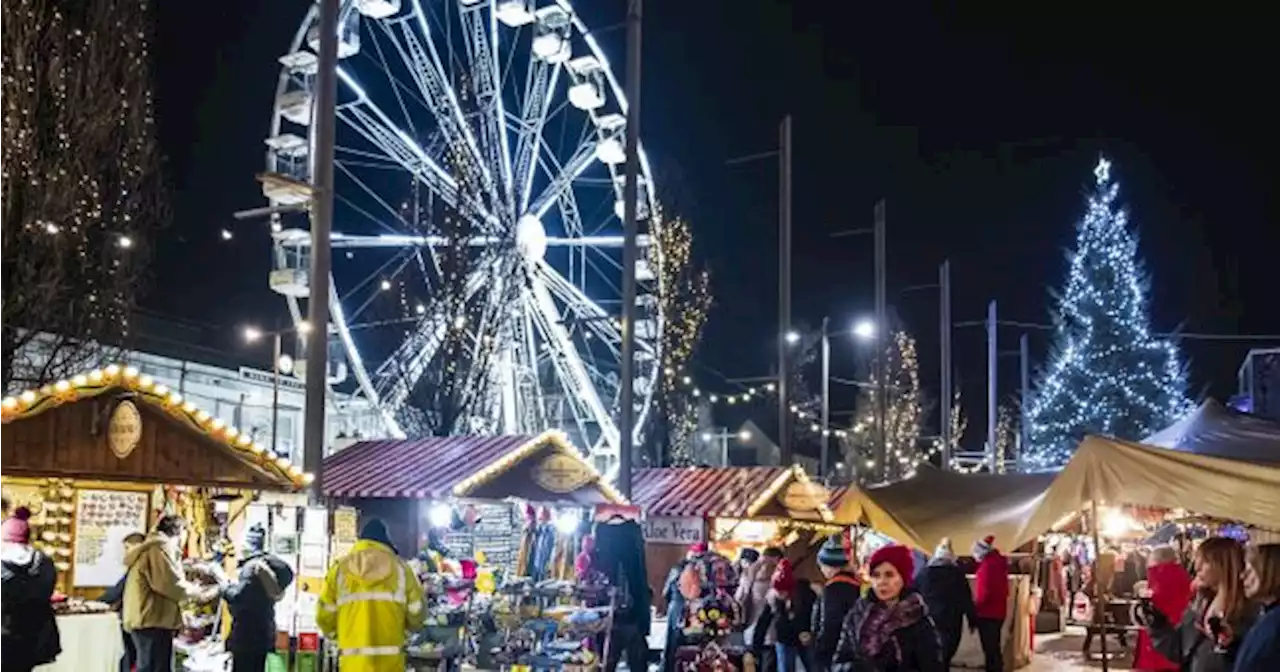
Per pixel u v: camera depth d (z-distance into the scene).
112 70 25.38
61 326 25.06
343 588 8.47
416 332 30.55
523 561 17.56
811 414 53.44
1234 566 6.28
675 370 39.91
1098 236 42.16
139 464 13.53
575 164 29.88
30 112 23.58
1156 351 41.56
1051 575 26.08
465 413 29.88
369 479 19.42
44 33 24.00
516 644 12.59
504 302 28.23
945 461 36.25
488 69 28.80
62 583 13.98
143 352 36.56
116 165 26.33
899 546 6.33
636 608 13.59
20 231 23.44
